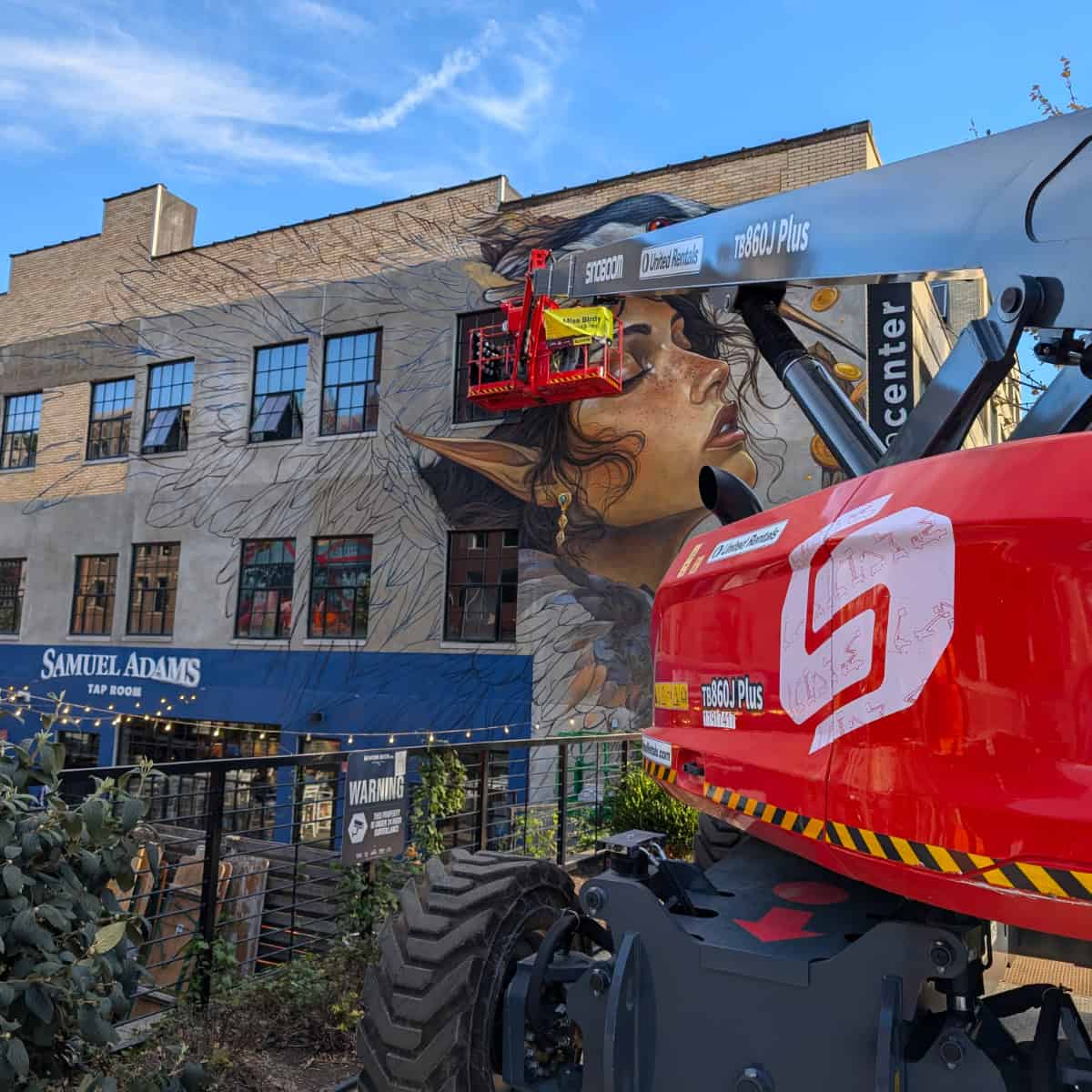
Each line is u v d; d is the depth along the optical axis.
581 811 9.77
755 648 2.66
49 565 22.69
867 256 3.11
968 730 1.90
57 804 2.99
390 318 18.55
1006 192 2.57
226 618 19.70
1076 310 2.26
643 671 15.14
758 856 3.54
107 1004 2.86
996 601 1.89
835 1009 2.30
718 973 2.52
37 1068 2.86
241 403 20.28
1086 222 2.31
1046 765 1.79
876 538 2.19
